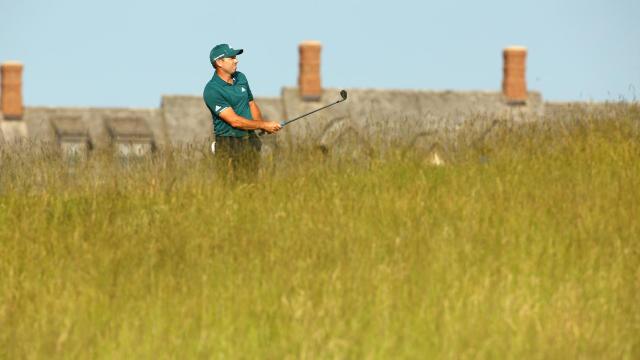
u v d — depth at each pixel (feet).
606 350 65.77
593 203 100.53
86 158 128.26
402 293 75.51
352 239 89.56
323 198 105.19
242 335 68.64
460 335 67.05
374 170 122.72
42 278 85.05
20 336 70.13
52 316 73.46
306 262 83.10
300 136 130.21
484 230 90.27
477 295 73.31
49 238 96.32
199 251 88.69
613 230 92.17
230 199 107.55
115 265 85.15
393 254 85.51
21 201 116.06
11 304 77.77
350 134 132.57
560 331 67.67
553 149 132.36
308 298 74.28
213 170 121.80
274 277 79.05
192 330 69.92
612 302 74.90
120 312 73.67
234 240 90.74
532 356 64.80
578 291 75.72
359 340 66.49
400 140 133.28
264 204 105.50
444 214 98.17
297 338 66.85
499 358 64.69
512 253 85.20
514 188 107.04
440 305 72.59
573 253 84.89
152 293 77.15
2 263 90.27
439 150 134.51
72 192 120.16
